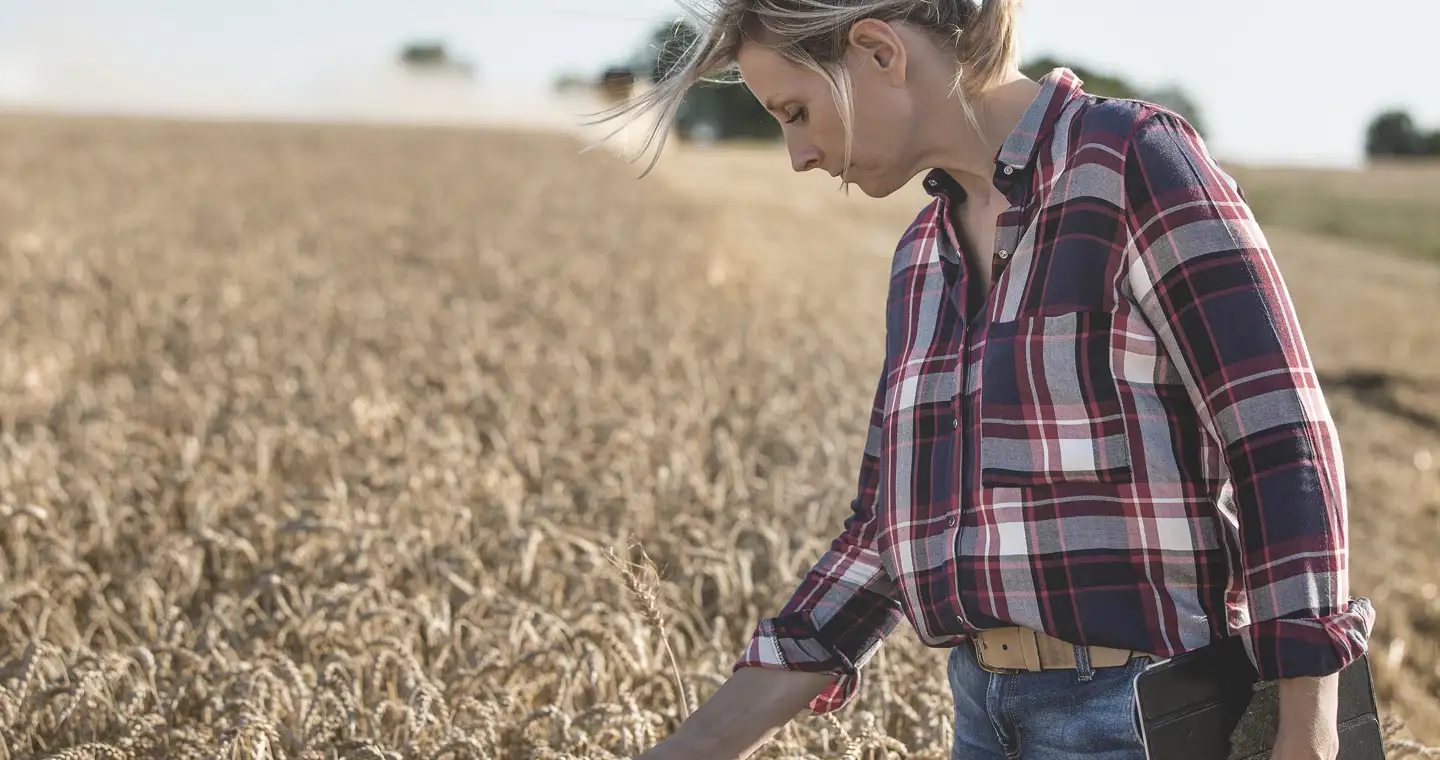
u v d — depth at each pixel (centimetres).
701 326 1037
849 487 511
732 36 170
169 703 296
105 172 2653
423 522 455
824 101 166
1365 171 5384
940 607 172
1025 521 161
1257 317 150
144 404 686
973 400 168
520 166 3180
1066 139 161
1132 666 161
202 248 1566
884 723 293
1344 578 149
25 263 1288
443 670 344
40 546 421
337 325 1023
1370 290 2019
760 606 406
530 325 1021
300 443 562
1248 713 157
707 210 2355
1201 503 158
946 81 167
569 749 263
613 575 375
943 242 178
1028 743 171
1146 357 157
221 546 422
